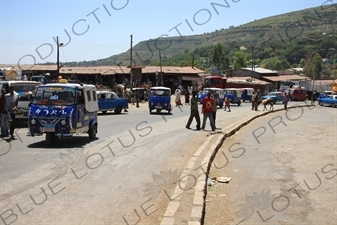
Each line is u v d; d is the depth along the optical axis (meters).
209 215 6.83
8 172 8.86
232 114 32.16
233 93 47.81
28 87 18.95
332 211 7.20
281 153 13.69
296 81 72.81
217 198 7.90
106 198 7.12
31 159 10.40
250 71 78.38
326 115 35.03
